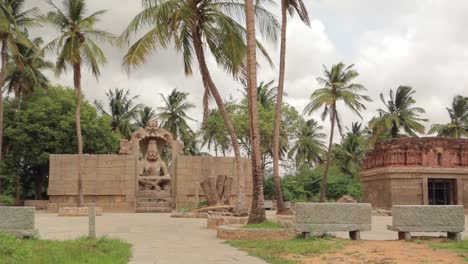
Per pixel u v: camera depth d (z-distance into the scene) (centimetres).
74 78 3453
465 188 4112
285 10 2520
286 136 5750
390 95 6012
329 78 4831
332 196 6419
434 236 1466
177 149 4175
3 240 1121
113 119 6494
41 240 1375
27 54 4725
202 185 3306
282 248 1263
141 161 4147
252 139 1753
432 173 4069
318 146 7231
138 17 2122
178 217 2908
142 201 3884
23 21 4044
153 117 6650
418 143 4159
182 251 1276
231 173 4006
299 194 6406
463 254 1122
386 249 1199
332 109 4809
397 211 1390
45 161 4847
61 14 3350
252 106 1766
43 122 4834
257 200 1716
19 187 5388
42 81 4959
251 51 1792
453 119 6788
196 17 2144
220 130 5647
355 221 1425
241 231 1540
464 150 4206
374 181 4388
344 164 7300
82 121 5012
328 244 1297
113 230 1958
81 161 3456
